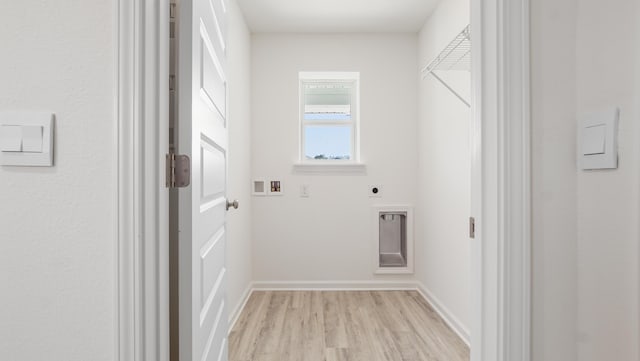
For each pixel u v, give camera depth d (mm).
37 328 743
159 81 783
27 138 729
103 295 748
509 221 814
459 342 2273
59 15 742
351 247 3432
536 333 821
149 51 758
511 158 816
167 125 805
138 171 747
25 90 739
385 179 3434
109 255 749
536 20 831
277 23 3229
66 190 743
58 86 741
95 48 746
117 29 740
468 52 2021
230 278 2541
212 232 1217
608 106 759
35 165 735
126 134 742
